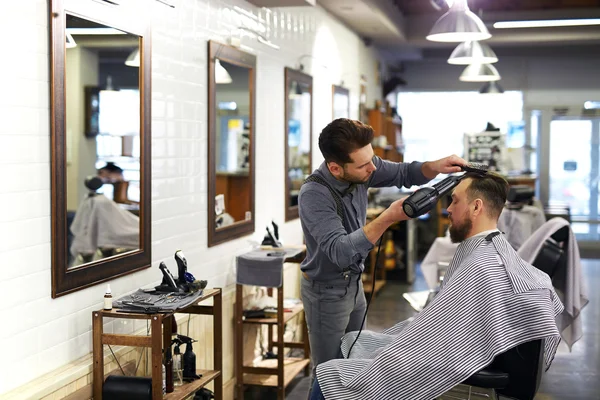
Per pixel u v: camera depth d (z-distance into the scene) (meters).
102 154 4.53
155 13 3.54
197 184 4.08
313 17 6.72
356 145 2.72
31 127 2.64
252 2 4.92
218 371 3.45
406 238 8.53
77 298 2.93
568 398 4.57
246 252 4.67
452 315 2.54
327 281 2.99
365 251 2.62
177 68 3.81
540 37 10.37
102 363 2.88
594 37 10.24
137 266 3.38
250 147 4.89
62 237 2.80
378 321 6.55
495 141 9.46
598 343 5.89
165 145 3.70
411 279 8.53
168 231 3.74
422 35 10.23
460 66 12.92
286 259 4.46
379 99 11.28
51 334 2.78
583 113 12.48
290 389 4.70
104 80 4.44
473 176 2.71
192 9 3.97
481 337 2.51
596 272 9.46
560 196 12.56
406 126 13.21
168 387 3.09
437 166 2.97
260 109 5.16
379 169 3.06
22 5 2.58
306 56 6.29
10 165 2.54
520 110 12.70
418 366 2.54
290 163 5.95
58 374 2.75
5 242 2.53
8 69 2.52
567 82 12.49
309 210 2.83
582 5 10.34
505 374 2.54
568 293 4.29
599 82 12.37
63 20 2.77
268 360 4.91
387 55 11.98
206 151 4.20
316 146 6.89
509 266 2.56
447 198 10.41
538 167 12.65
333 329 3.03
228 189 4.80
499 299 2.51
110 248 4.04
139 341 2.84
